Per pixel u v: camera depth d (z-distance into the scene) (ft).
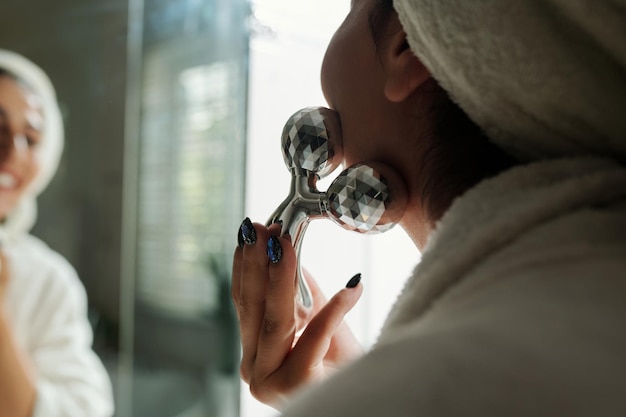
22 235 4.29
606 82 0.85
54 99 4.49
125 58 4.88
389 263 4.64
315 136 1.29
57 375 4.26
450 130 1.05
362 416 0.56
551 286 0.66
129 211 4.92
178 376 5.24
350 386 0.59
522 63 0.85
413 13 0.93
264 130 5.07
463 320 0.65
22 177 4.28
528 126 0.92
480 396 0.54
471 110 0.97
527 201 0.81
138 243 4.99
